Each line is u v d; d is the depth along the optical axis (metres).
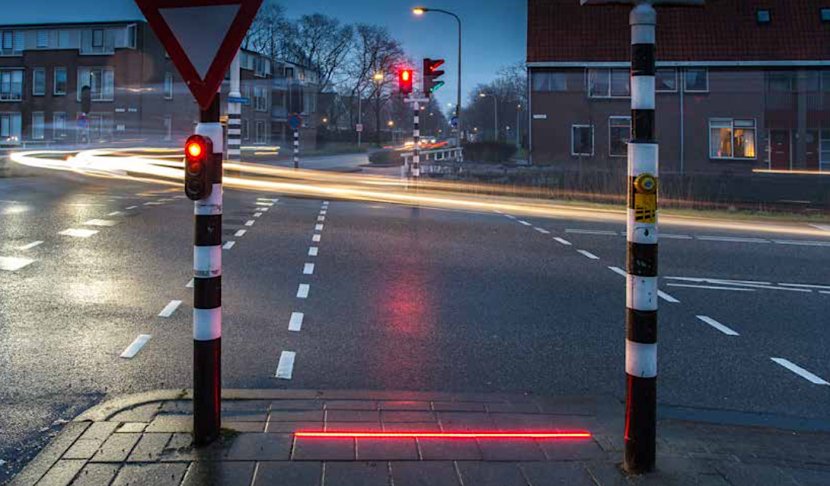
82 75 49.41
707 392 5.15
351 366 5.50
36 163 29.69
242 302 7.43
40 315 6.63
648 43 3.26
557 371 5.54
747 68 32.47
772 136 32.84
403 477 3.31
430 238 12.39
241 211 15.33
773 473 3.50
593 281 9.08
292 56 86.62
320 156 58.88
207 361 3.60
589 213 18.33
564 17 34.31
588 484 3.28
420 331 6.57
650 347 3.37
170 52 3.57
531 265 10.12
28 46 50.44
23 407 4.41
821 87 32.34
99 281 8.08
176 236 11.23
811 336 6.74
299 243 11.27
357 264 9.73
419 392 4.86
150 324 6.43
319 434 3.83
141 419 4.01
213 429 3.63
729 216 18.72
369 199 19.94
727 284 9.23
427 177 26.89
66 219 12.73
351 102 91.56
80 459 3.43
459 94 39.34
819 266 10.73
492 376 5.37
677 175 23.69
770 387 5.28
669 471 3.45
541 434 4.00
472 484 3.26
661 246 12.64
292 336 6.27
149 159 33.00
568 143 33.25
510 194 23.39
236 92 25.44
